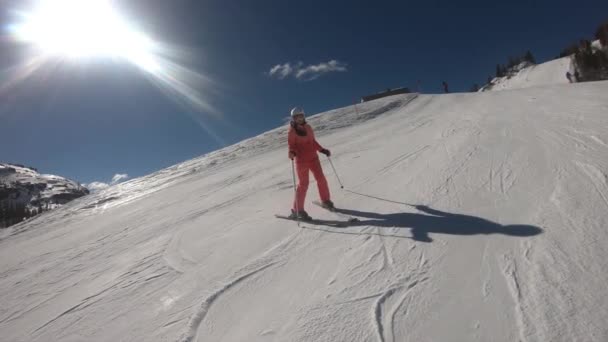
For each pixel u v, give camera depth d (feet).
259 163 39.24
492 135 22.62
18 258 22.90
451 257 10.11
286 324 8.83
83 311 12.48
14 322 13.12
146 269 14.84
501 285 8.39
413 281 9.39
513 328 7.07
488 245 10.26
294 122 16.70
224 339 8.94
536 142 18.70
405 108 65.62
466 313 7.79
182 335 9.48
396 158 23.50
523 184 13.93
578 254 8.78
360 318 8.38
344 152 31.73
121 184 48.78
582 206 11.02
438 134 28.12
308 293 9.95
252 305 10.11
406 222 13.24
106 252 19.25
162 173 50.19
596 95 30.19
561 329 6.75
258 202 21.59
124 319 11.21
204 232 17.98
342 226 14.30
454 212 13.12
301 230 14.84
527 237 10.14
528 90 52.16
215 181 34.14
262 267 12.20
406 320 8.02
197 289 11.82
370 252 11.52
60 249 22.67
